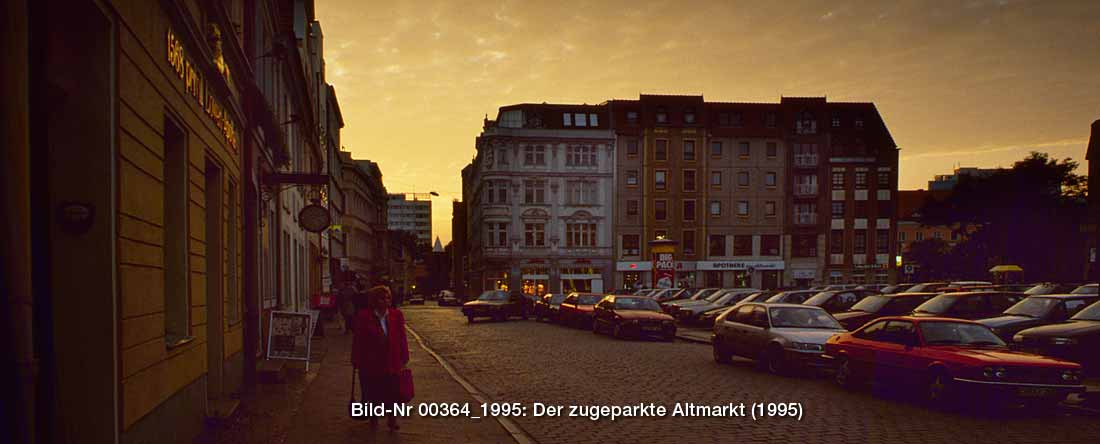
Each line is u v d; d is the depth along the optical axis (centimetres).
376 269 8450
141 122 570
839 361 1248
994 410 1015
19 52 380
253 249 1279
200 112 805
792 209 6425
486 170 6147
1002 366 970
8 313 379
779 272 6400
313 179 1480
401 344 844
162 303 621
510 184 6169
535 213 6184
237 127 1105
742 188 6419
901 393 1177
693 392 1185
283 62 2059
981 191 5559
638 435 851
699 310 3048
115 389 500
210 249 947
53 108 491
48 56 480
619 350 1978
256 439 785
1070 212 5272
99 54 498
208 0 818
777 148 6469
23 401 385
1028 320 1545
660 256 3831
